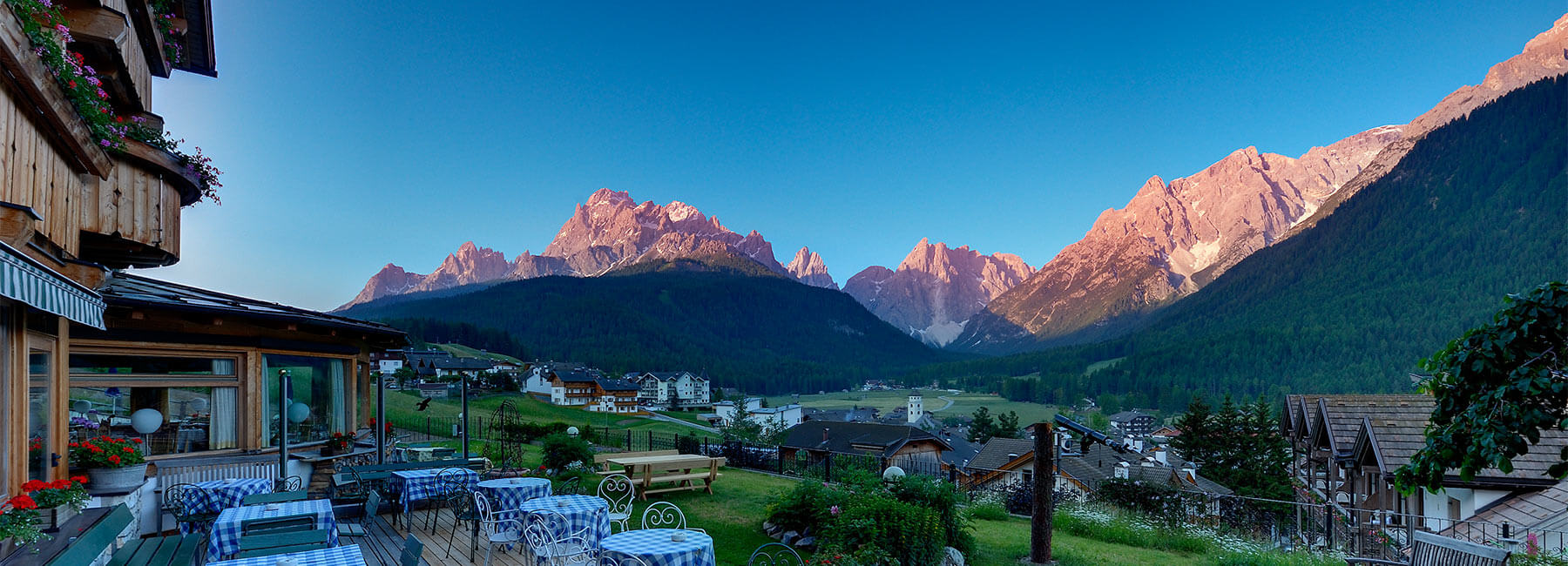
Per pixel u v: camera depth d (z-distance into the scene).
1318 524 17.91
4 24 5.23
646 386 180.25
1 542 5.14
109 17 8.52
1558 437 15.38
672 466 13.57
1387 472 16.27
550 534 7.23
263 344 11.21
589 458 14.74
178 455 10.16
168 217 10.04
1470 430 6.39
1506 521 14.04
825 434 54.97
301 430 12.05
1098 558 11.05
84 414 9.20
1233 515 15.91
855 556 8.25
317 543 6.24
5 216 5.23
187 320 10.22
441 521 10.33
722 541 10.51
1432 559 8.61
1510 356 6.06
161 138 9.36
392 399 64.75
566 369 132.50
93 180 8.21
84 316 5.80
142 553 6.48
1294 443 25.02
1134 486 16.34
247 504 7.86
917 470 17.75
